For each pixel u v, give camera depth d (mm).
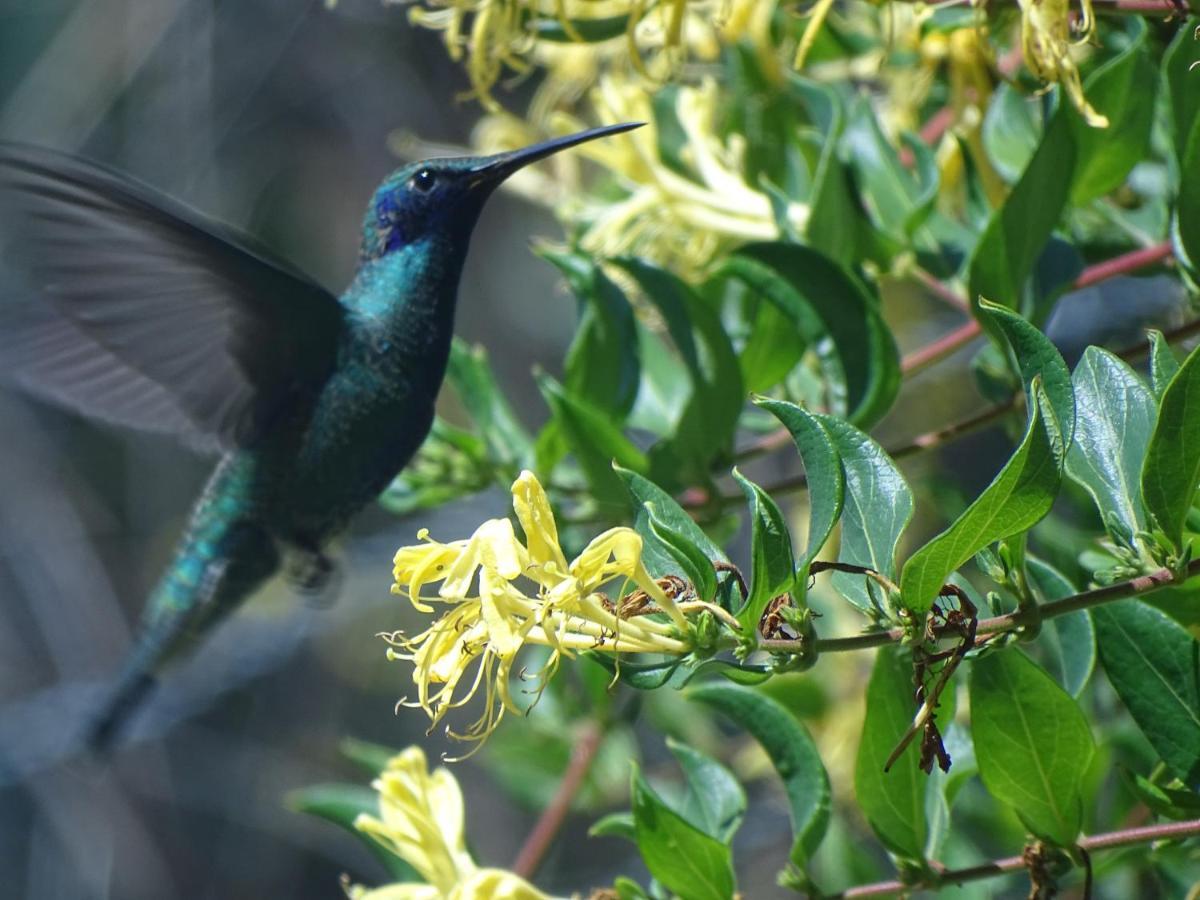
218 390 6227
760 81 6426
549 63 7074
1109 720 6109
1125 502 3738
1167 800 4094
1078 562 5547
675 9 5109
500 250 15898
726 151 6586
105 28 15773
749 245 5332
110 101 15688
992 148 5844
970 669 4059
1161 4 4664
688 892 4445
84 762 15383
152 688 6590
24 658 15805
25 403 16109
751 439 7836
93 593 15898
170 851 15367
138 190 5559
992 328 5059
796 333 5707
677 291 5574
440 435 6523
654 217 6340
